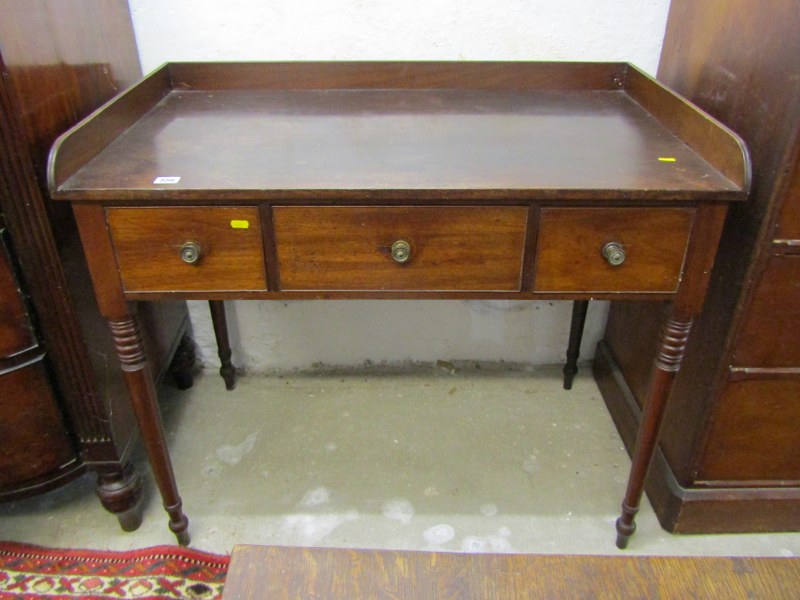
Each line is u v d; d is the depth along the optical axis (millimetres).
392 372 1692
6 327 977
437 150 965
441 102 1215
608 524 1262
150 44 1312
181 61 1276
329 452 1441
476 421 1531
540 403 1589
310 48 1328
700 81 1125
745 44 973
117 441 1150
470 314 1624
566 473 1382
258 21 1296
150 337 1296
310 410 1567
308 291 932
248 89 1285
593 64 1263
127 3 1256
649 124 1091
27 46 892
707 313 1079
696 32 1145
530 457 1425
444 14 1294
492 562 647
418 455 1432
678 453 1196
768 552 1186
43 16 938
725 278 1022
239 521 1269
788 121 868
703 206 854
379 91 1283
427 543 1222
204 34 1307
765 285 972
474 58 1345
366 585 627
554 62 1264
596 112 1157
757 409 1089
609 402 1549
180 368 1581
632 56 1341
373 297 942
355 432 1498
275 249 894
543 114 1144
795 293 977
